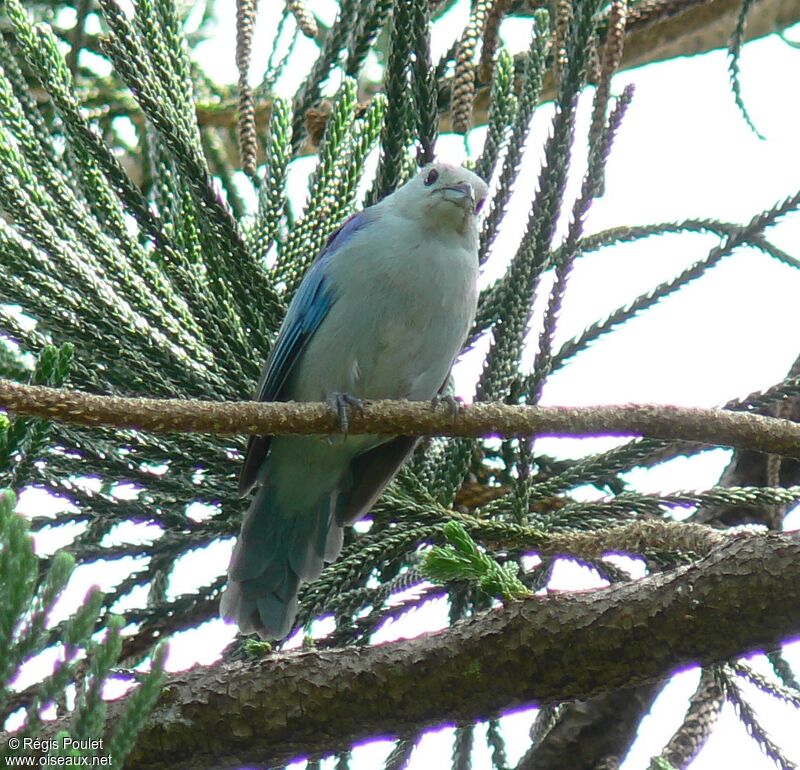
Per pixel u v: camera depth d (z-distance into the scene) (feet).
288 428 25.21
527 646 25.17
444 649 25.61
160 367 32.63
